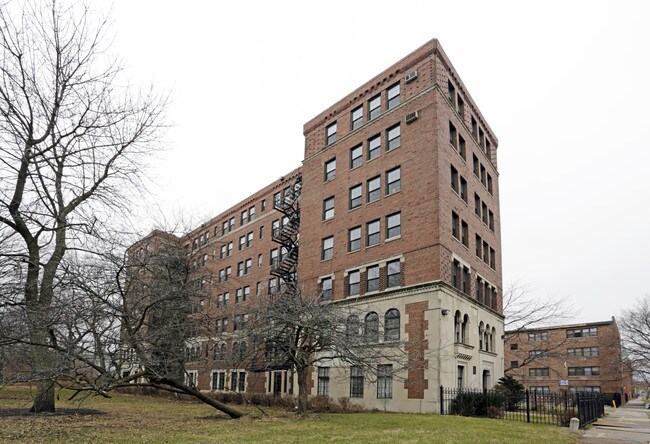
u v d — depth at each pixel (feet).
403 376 89.10
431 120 98.17
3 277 50.62
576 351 236.84
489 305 115.85
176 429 51.72
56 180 54.03
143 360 51.55
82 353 50.67
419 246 93.81
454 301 93.45
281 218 159.63
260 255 167.43
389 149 106.52
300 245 124.16
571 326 240.94
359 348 72.64
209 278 80.53
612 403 191.01
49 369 45.44
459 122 109.60
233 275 178.60
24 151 48.78
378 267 101.50
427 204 94.48
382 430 53.88
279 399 102.89
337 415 73.72
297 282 116.06
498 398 84.17
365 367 81.20
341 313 77.00
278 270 134.21
